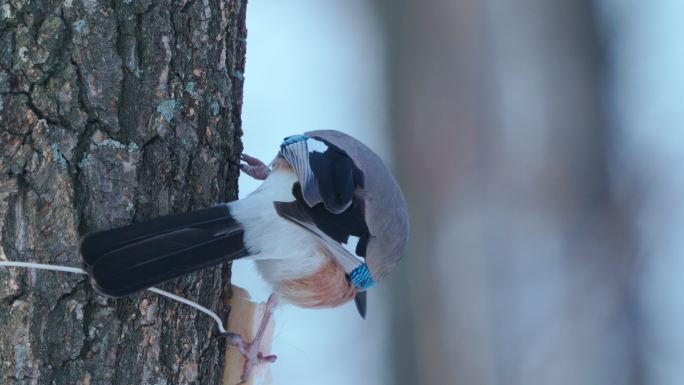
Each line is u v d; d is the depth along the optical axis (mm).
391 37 17922
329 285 7988
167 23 6578
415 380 16375
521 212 17156
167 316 6535
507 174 17328
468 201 17156
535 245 16953
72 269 6148
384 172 8656
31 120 6125
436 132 17422
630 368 16500
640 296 16906
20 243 6094
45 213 6141
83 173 6242
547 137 17562
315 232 7371
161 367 6477
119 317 6301
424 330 16500
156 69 6527
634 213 17250
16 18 6141
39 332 6090
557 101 17688
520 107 17641
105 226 6285
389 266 8867
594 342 16516
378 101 17938
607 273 16828
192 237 6484
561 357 16422
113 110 6344
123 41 6410
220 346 7070
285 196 7352
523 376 16375
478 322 16594
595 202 17266
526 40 17844
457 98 17516
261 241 7074
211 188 6887
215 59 6910
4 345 6047
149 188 6477
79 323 6180
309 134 8500
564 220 17125
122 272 6094
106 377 6234
